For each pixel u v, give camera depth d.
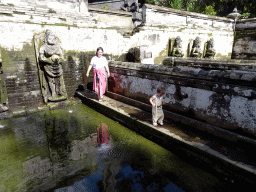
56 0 5.80
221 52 11.73
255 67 4.82
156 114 3.62
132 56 7.85
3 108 5.09
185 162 2.96
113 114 4.87
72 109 5.80
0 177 2.64
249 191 2.26
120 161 2.99
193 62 6.68
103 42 7.09
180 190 2.32
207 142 3.02
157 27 8.70
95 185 2.41
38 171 2.76
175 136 3.25
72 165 2.89
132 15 9.93
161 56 9.25
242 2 17.66
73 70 6.55
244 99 2.71
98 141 3.71
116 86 5.84
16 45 5.26
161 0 15.14
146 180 2.51
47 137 3.93
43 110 5.65
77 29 6.36
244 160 2.46
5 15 5.00
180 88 3.79
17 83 5.41
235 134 2.87
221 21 11.23
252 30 11.08
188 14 9.60
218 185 2.42
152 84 4.46
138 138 3.85
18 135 4.04
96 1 14.59
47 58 5.42
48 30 5.44
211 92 3.21
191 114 3.64
